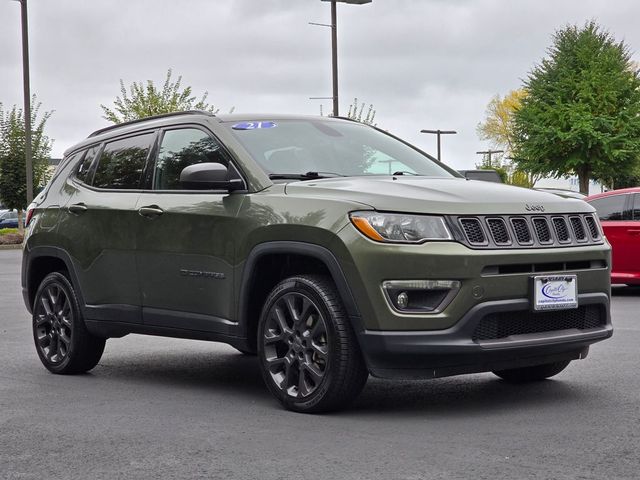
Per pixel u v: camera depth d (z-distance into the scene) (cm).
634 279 1350
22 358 825
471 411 566
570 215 582
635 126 4388
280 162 623
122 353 854
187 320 641
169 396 636
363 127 715
